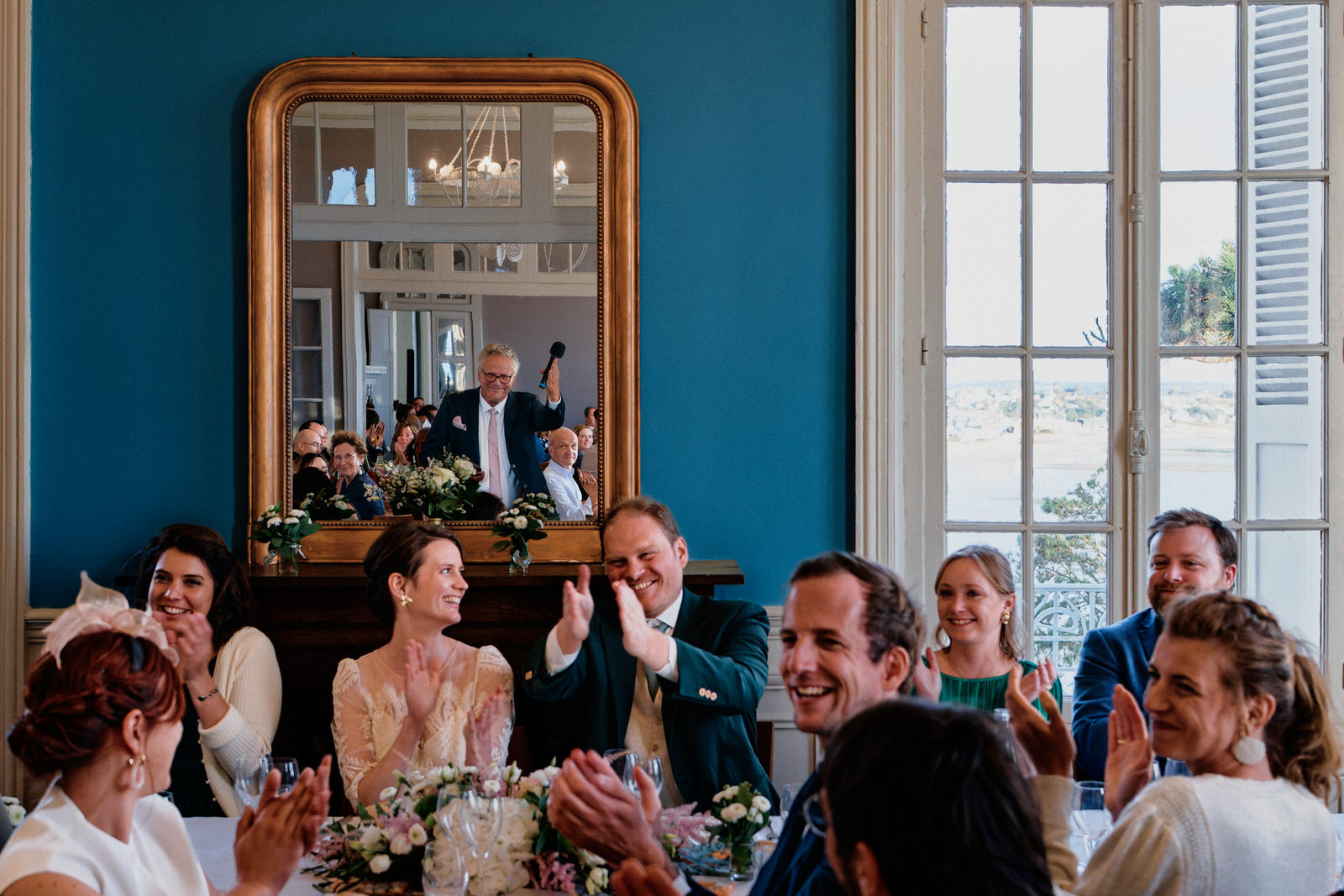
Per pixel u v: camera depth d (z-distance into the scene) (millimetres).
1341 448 3449
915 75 3449
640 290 3355
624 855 1405
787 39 3359
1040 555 3453
